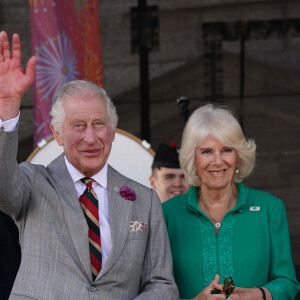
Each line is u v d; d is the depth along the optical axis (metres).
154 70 22.20
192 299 11.68
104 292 10.70
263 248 12.30
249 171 12.75
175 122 22.08
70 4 17.52
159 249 11.42
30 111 20.95
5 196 10.34
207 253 12.35
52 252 10.69
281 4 21.95
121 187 11.52
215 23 22.05
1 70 10.04
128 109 22.14
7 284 13.93
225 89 22.08
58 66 16.84
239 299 11.53
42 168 11.42
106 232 11.09
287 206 22.08
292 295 12.19
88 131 10.83
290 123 22.19
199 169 12.42
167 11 22.12
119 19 22.09
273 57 22.06
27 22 20.78
